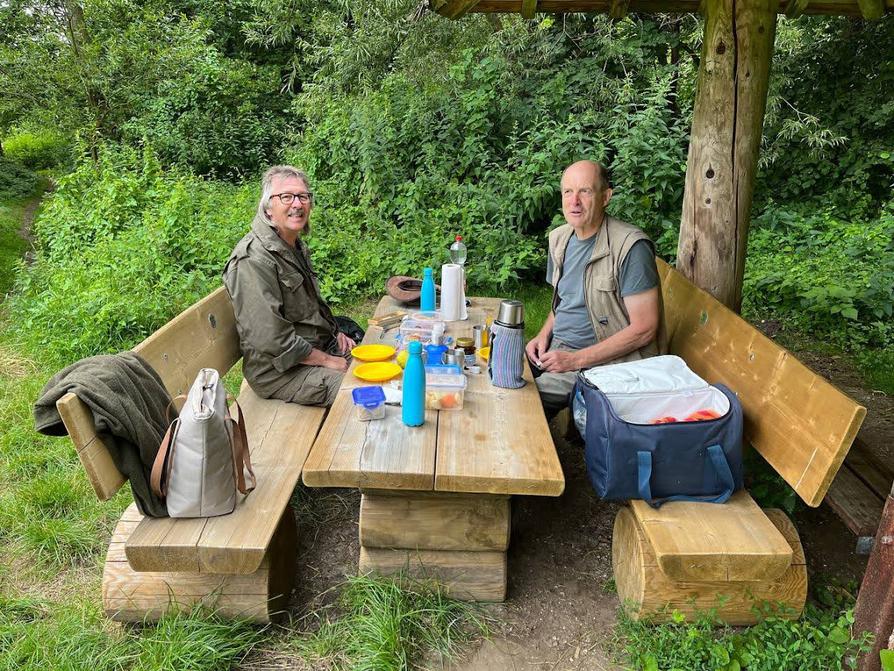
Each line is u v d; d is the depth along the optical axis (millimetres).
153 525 2092
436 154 7512
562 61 8734
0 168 12438
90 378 1996
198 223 6730
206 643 2098
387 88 7918
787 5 3238
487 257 6586
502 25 7824
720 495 2240
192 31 12539
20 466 3279
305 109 9430
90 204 7648
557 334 3246
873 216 8539
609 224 2969
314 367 3109
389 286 3869
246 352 3059
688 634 2105
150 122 11477
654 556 2180
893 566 1794
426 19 7047
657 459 2180
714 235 3197
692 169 3234
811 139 8062
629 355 2920
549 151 6898
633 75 8414
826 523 2965
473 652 2217
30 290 5914
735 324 2732
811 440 2010
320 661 2152
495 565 2395
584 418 2533
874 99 8523
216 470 2105
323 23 8703
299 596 2492
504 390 2623
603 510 3092
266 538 2039
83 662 2090
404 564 2402
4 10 11234
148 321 4926
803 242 7387
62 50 11094
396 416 2371
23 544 2725
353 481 2039
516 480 2006
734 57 2979
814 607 2312
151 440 2105
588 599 2494
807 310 5777
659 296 2965
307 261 3354
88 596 2455
